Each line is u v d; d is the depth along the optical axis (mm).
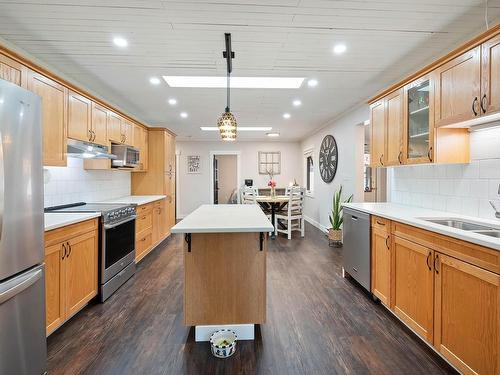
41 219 1663
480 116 1825
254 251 2119
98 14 2043
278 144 8391
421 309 1979
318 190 6617
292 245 4883
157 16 2068
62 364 1811
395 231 2307
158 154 5188
